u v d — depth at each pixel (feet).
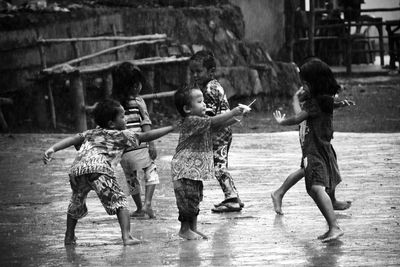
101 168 33.53
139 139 34.50
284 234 34.94
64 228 37.81
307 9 160.76
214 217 39.37
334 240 33.19
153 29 95.50
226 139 41.24
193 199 34.60
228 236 34.81
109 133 34.22
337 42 151.33
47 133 81.87
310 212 40.01
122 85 39.81
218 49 100.58
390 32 147.84
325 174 34.12
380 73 141.08
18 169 57.31
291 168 54.80
